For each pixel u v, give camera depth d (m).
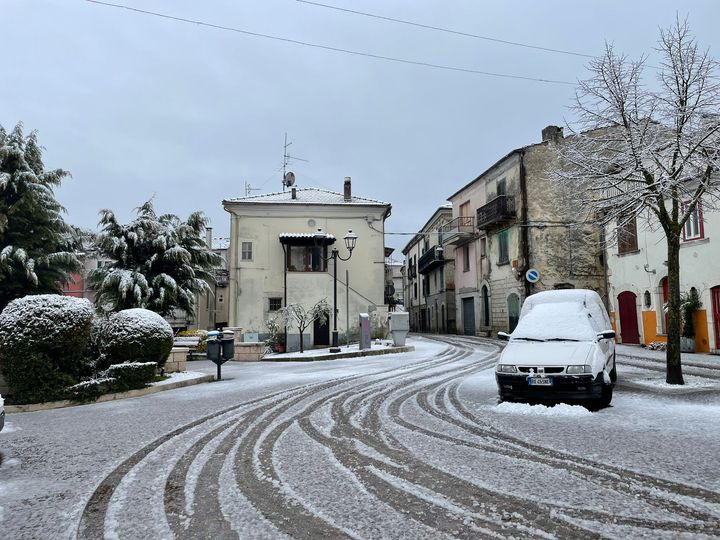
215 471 5.27
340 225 29.16
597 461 5.25
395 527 3.74
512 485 4.59
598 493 4.33
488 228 31.45
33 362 9.95
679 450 5.54
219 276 39.56
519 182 28.12
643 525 3.66
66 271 20.25
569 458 5.40
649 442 5.91
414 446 6.07
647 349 19.34
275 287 28.58
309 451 5.96
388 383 11.90
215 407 9.26
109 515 4.12
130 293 22.61
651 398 8.98
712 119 9.69
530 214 27.58
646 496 4.23
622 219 11.74
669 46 10.24
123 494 4.62
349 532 3.67
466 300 36.38
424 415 7.98
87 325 10.70
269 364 18.97
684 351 17.69
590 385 7.82
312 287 28.16
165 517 4.05
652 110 10.43
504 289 29.81
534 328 9.46
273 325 27.19
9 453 6.30
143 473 5.27
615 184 10.70
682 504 4.04
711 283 16.98
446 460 5.44
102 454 6.11
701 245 17.39
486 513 3.97
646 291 20.28
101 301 23.39
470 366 15.48
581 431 6.57
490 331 31.56
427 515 3.96
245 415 8.38
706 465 5.00
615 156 10.72
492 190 31.55
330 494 4.48
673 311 10.21
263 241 28.81
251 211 28.92
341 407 8.91
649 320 20.09
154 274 23.86
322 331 28.08
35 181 19.17
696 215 17.64
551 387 7.97
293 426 7.40
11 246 18.05
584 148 11.29
